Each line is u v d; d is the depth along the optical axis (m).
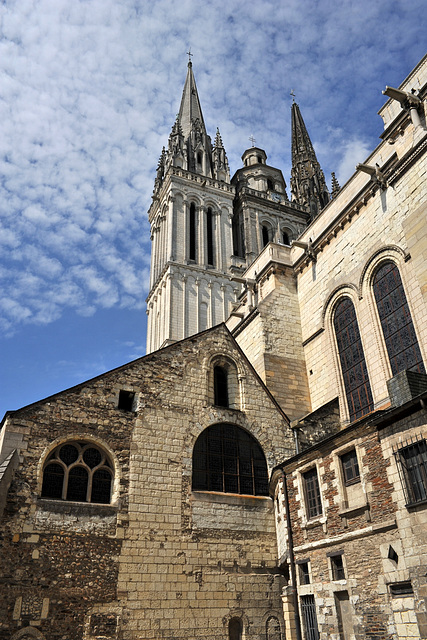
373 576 17.52
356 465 19.67
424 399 16.83
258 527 23.94
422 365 24.36
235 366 27.78
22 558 19.42
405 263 26.28
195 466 24.22
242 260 74.38
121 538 21.20
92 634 19.22
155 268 77.06
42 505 20.55
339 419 28.88
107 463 22.69
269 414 27.17
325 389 31.31
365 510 18.42
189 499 23.16
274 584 22.94
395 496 17.36
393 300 27.08
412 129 28.06
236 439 25.80
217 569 22.27
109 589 20.17
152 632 20.11
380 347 27.08
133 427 23.61
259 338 33.75
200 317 67.06
